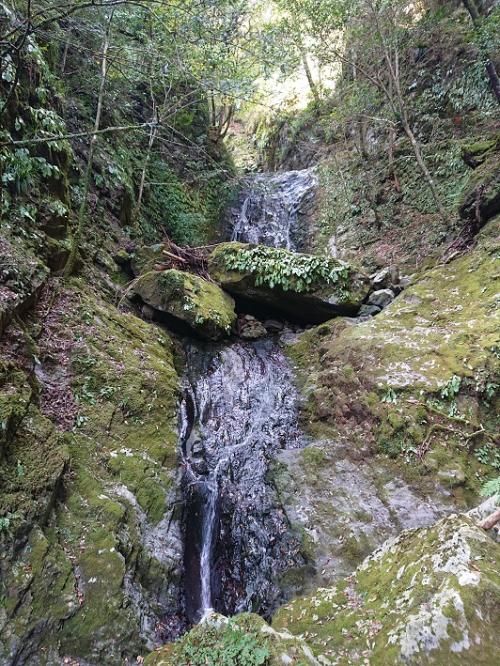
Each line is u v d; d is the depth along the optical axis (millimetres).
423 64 10180
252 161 18500
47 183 5715
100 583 3205
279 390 6320
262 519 4602
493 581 2357
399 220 9172
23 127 5266
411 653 2256
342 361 6012
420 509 4180
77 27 5785
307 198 12344
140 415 4711
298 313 7848
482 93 8680
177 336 6961
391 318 6383
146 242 8430
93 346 5023
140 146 9555
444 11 10172
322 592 3316
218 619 2529
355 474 4738
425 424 4742
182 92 10359
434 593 2453
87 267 6316
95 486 3785
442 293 6402
